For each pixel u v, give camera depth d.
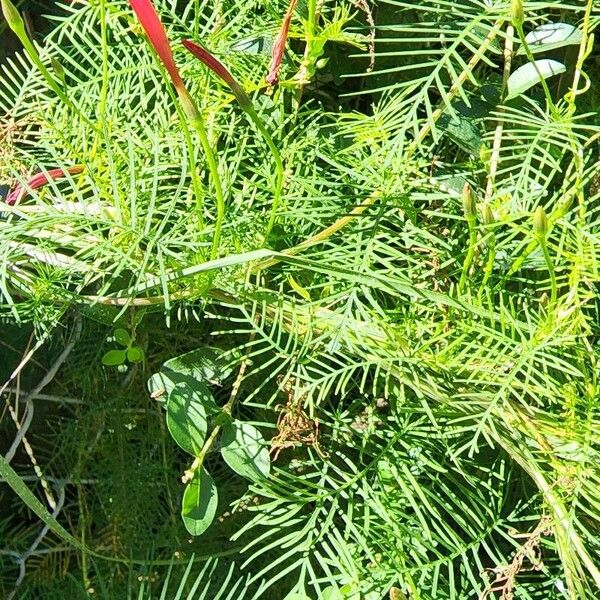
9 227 0.26
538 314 0.27
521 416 0.26
